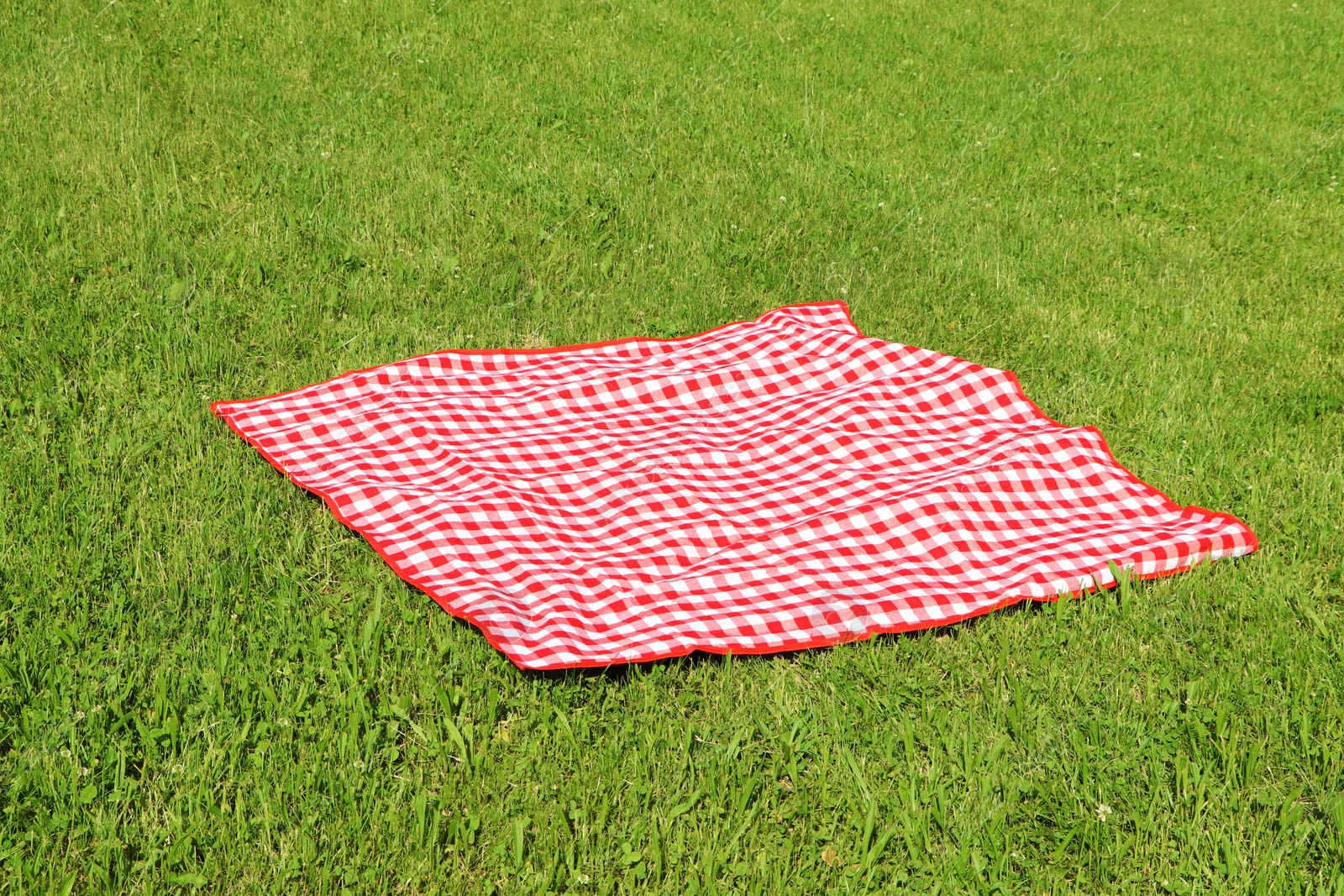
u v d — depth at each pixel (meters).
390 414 5.50
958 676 3.82
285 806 3.09
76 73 9.10
